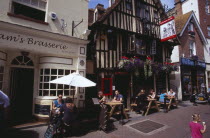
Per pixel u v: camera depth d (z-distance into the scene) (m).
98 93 6.44
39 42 5.13
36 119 5.25
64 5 5.99
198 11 14.53
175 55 11.95
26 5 5.16
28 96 5.51
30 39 4.94
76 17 6.32
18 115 5.27
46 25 5.40
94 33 7.33
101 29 7.36
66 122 3.95
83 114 5.89
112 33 7.95
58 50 5.58
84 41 6.21
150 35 9.62
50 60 5.50
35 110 5.44
